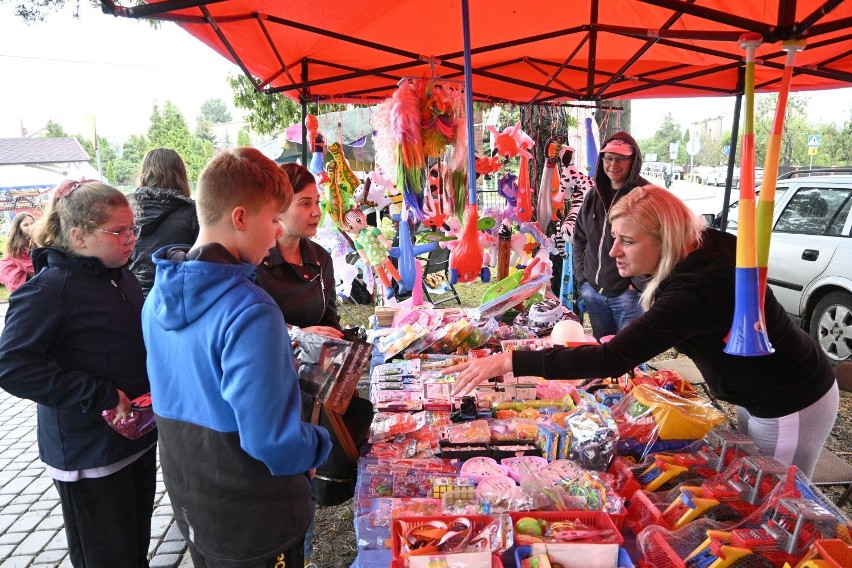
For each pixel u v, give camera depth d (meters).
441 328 2.56
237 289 1.18
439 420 1.97
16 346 1.58
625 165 3.12
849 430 3.89
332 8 2.59
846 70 3.17
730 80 3.78
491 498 1.44
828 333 4.90
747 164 1.21
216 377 1.18
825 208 5.10
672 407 1.72
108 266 1.76
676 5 1.27
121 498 1.83
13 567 2.66
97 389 1.64
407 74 3.57
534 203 3.81
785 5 1.19
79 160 26.77
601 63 3.89
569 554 1.25
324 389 1.52
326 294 2.24
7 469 3.61
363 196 3.45
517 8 2.91
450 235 3.58
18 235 3.18
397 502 1.48
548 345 2.48
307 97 3.56
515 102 3.95
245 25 2.52
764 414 1.71
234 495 1.24
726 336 1.54
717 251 1.52
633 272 1.62
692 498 1.40
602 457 1.64
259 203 1.22
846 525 1.24
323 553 2.67
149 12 1.66
